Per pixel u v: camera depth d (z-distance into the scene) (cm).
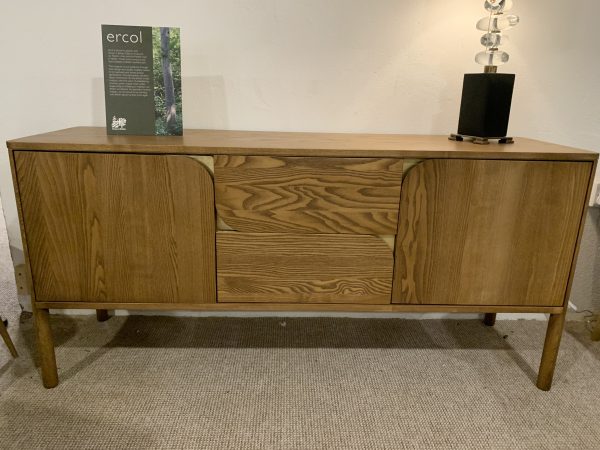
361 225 101
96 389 110
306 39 128
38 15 122
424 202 100
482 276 106
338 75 131
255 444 94
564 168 98
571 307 152
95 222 99
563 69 132
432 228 102
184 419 101
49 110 130
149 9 124
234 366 122
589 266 148
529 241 104
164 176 97
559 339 111
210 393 110
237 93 131
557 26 128
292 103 133
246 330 141
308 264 104
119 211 98
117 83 109
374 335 140
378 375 120
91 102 130
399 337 140
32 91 128
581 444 97
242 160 96
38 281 102
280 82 131
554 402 110
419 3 126
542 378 114
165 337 135
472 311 109
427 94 134
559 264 105
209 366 121
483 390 115
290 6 125
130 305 106
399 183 98
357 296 107
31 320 142
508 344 137
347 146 101
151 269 103
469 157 97
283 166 97
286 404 107
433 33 129
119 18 124
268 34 127
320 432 98
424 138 123
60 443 93
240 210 99
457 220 102
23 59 125
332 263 104
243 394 110
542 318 152
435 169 98
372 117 135
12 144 93
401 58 131
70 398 107
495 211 101
